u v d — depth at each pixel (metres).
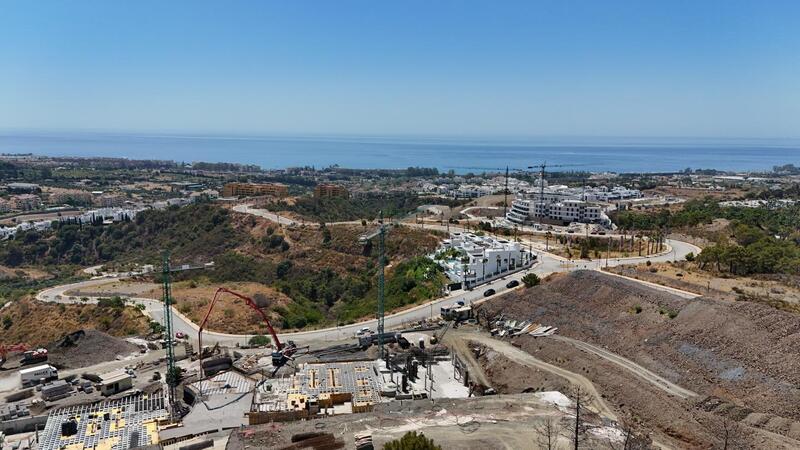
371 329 158.12
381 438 91.50
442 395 114.94
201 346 148.00
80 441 99.19
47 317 183.50
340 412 107.31
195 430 102.62
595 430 92.56
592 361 117.12
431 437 91.38
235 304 190.25
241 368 133.75
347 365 131.00
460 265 193.25
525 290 164.38
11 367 137.62
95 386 124.19
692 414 94.31
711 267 166.00
